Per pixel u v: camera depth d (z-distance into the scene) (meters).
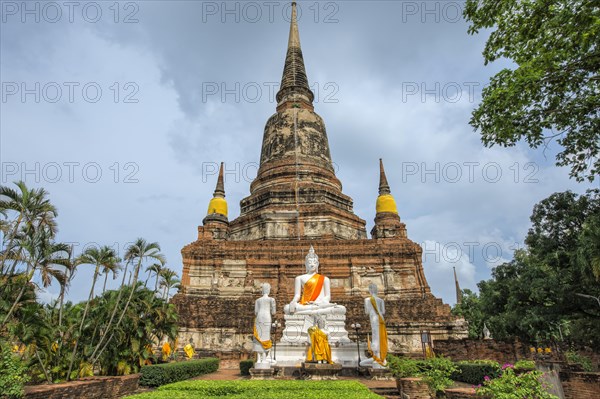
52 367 18.28
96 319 20.83
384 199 42.19
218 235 40.28
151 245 22.14
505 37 14.63
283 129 48.22
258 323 22.20
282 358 23.30
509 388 11.74
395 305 32.94
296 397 11.77
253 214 41.44
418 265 35.47
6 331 16.14
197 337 31.78
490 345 26.34
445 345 28.03
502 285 35.56
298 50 57.34
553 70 13.48
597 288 26.02
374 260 36.16
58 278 17.59
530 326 31.75
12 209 16.78
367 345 23.81
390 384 19.14
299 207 40.75
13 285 16.97
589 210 30.17
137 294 23.64
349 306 33.03
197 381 15.49
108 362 21.06
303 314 25.06
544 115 14.64
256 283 36.00
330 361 20.03
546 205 32.72
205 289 35.56
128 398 11.49
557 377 17.69
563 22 12.73
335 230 40.03
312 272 27.20
